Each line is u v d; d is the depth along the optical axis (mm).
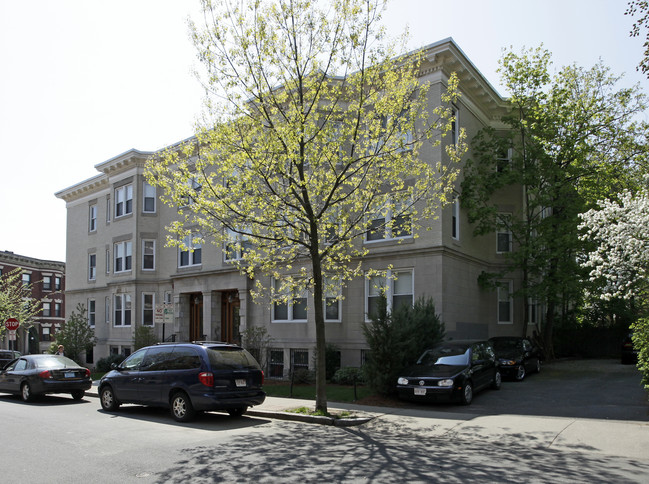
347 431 10562
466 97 20609
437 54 18312
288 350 21016
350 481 6910
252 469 7570
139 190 28984
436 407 13008
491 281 20906
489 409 12531
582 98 20625
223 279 24172
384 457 8250
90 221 33969
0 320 34500
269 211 12438
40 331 52438
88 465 7852
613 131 20328
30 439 9891
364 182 14820
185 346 12391
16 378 16609
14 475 7312
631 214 12156
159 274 28547
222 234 13164
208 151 13938
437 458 8141
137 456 8422
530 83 20500
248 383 12219
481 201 20516
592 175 20312
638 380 16078
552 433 9711
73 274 35125
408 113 13188
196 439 9820
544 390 14828
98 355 31250
